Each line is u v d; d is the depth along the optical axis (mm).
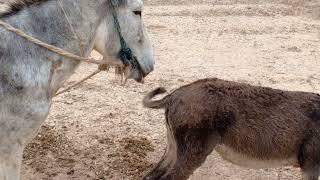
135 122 3805
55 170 3219
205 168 3289
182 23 6500
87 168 3248
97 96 4195
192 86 2816
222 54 5320
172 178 2766
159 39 5824
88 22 2504
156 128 3732
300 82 4531
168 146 2873
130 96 4219
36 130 2479
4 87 2344
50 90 2473
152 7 7316
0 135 2379
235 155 2861
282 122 2779
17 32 2344
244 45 5609
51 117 3826
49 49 2400
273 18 6707
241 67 4914
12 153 2426
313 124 2793
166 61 5078
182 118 2748
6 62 2350
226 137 2795
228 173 3246
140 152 3414
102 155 3379
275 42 5699
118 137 3592
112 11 2553
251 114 2771
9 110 2369
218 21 6586
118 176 3184
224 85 2811
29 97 2393
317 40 5793
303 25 6398
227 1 7594
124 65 2646
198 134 2738
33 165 3256
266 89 2846
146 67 2666
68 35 2473
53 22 2451
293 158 2865
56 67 2461
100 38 2574
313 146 2787
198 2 7578
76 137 3570
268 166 2893
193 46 5590
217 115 2740
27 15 2438
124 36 2586
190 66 4941
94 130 3670
